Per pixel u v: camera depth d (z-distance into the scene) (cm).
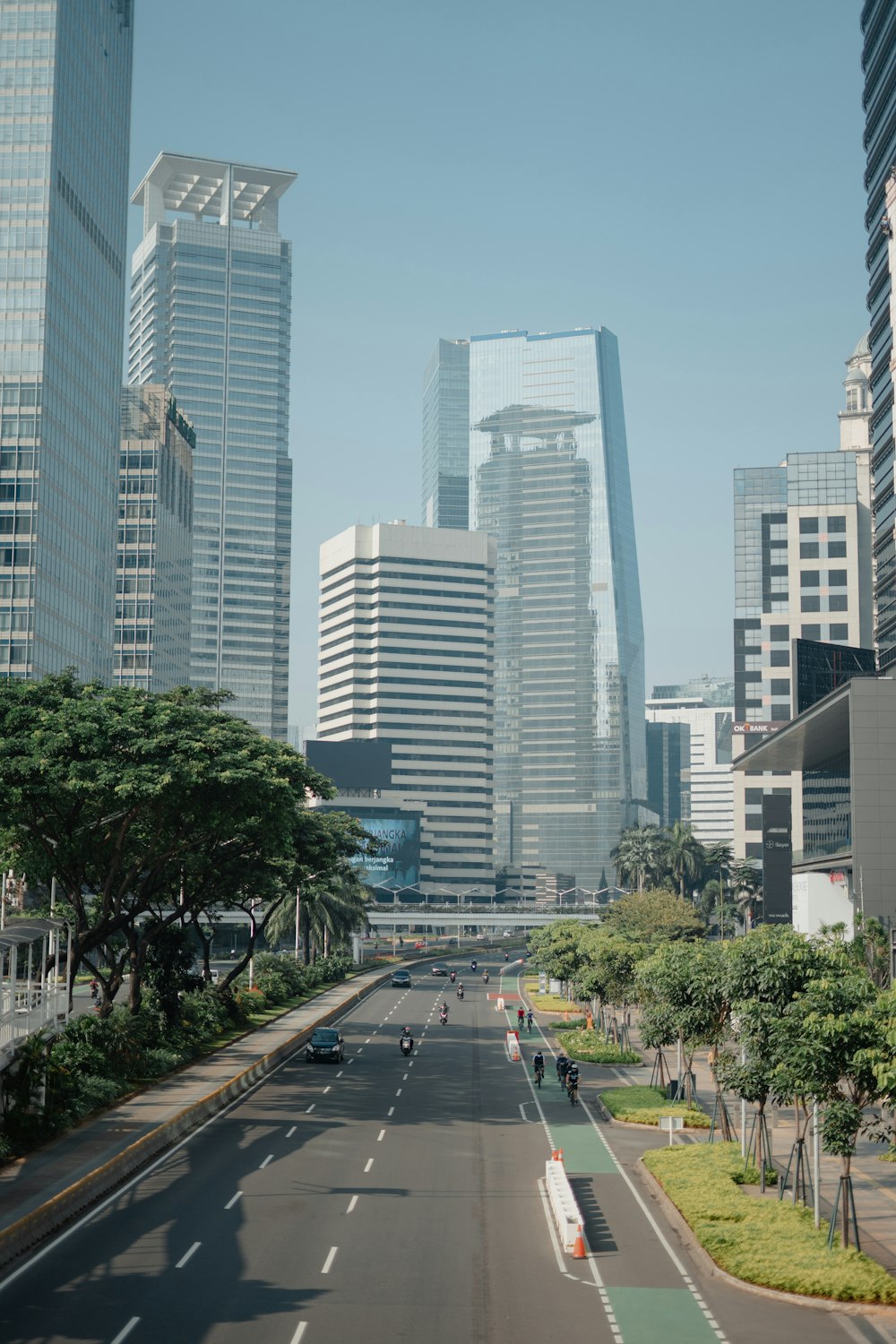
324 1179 4078
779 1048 3428
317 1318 2658
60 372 18638
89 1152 4222
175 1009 7362
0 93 18388
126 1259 3088
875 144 11569
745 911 18150
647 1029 5734
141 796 5219
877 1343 2583
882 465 10888
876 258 11238
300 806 8119
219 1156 4438
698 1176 4078
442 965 17438
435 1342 2528
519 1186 4066
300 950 15225
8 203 18175
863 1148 5031
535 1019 10931
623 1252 3309
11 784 5181
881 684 8256
